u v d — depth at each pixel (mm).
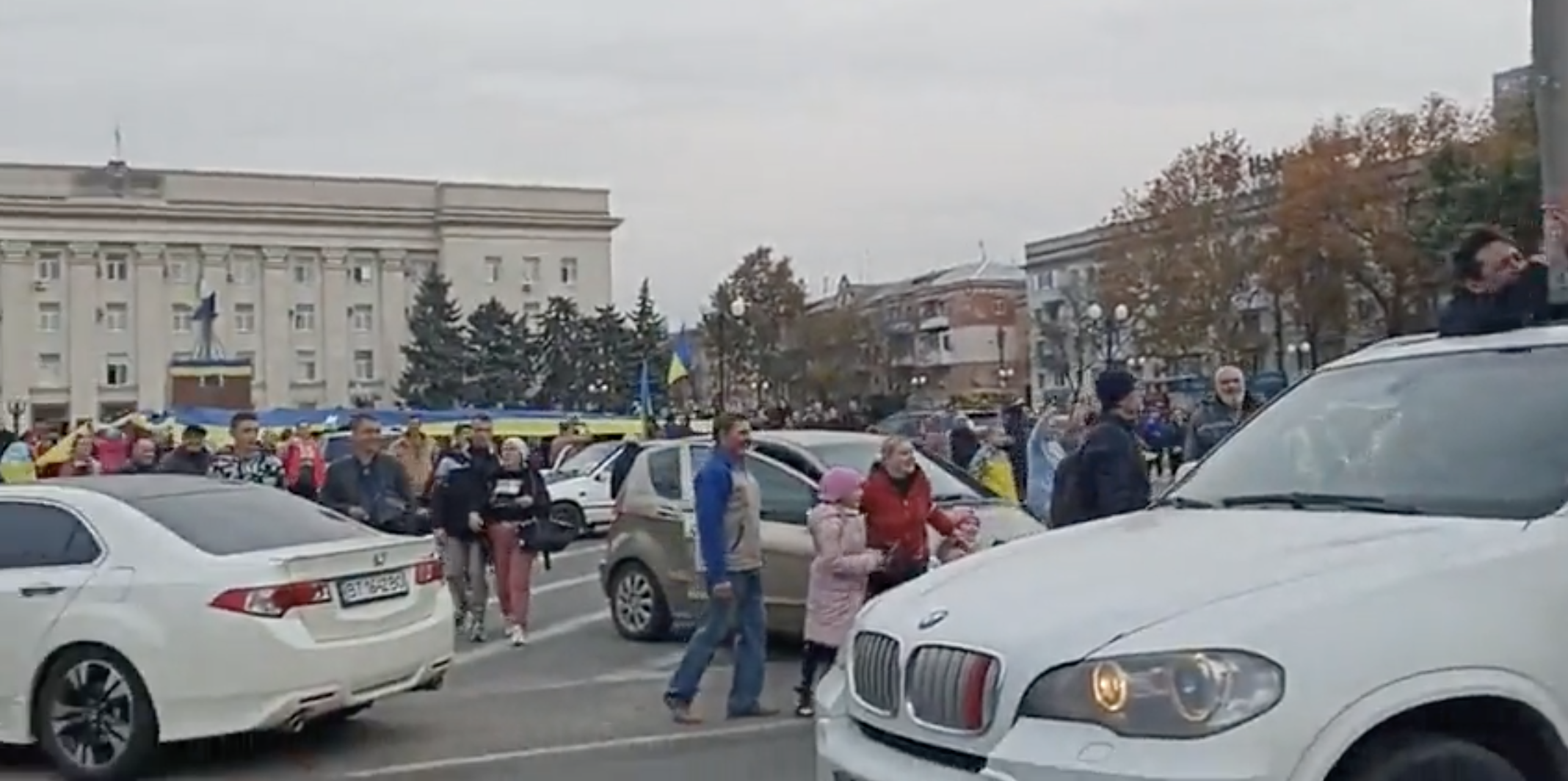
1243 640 4328
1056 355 87188
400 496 14930
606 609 17484
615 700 11438
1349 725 4266
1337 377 6246
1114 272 68000
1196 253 64125
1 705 9203
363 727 10500
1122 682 4348
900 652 4961
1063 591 4840
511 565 14797
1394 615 4426
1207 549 5008
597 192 108188
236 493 9992
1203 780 4164
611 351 90562
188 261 99000
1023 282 116250
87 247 96000
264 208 100312
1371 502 5371
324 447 23641
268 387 100062
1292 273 60750
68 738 9094
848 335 80875
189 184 98875
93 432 27219
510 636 14758
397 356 103500
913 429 35375
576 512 27797
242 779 8953
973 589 5090
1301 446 5914
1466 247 6426
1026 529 12539
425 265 104562
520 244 105938
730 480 10422
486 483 14875
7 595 9188
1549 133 9258
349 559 9328
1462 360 5816
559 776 8898
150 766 9234
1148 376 67438
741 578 10492
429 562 10086
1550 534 4770
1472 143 53594
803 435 13719
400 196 104188
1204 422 12438
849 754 5020
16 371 94062
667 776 8805
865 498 10070
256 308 100500
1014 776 4402
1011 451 21641
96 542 9234
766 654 12273
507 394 91625
